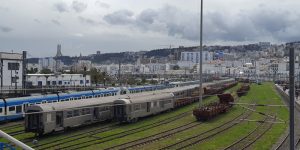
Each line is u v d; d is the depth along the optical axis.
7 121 43.72
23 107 45.66
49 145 30.39
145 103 49.12
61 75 107.81
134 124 44.84
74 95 55.16
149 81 147.62
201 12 46.22
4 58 84.38
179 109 62.91
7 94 61.69
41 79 102.88
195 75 181.62
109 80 138.75
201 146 31.59
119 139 34.03
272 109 63.25
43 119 34.75
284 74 183.75
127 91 69.62
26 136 35.16
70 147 29.70
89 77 117.94
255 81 172.38
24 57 80.38
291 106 16.62
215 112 50.78
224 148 30.73
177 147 30.86
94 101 43.22
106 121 46.47
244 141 34.81
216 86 93.44
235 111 60.03
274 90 117.56
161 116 53.28
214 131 40.22
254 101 75.50
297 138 36.06
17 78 87.81
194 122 47.00
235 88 120.56
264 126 44.88
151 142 32.97
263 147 31.92
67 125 38.03
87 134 36.66
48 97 49.69
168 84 91.94
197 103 72.81
